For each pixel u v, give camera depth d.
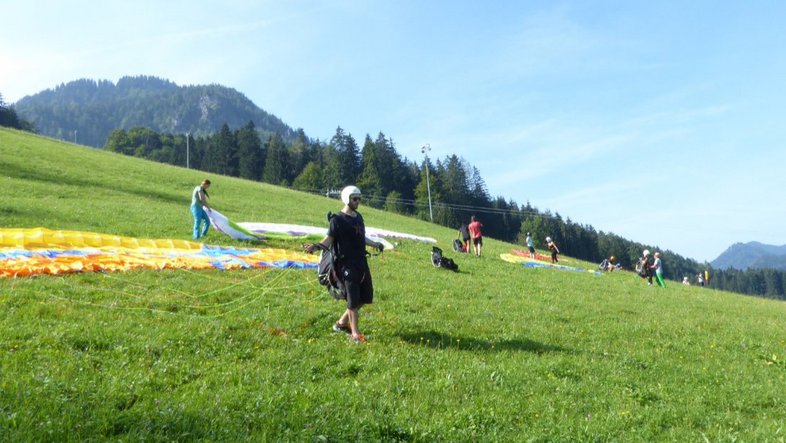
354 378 7.79
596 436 6.49
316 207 48.28
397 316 12.02
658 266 31.78
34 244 14.81
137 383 6.52
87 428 5.16
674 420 7.38
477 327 11.98
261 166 155.50
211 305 11.30
